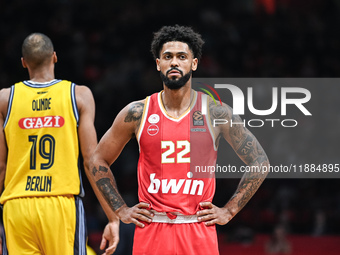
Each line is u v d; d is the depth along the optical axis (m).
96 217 21.05
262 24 32.47
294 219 23.23
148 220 8.41
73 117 9.42
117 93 26.38
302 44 31.56
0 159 9.55
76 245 9.20
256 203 23.44
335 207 23.62
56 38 28.56
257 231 22.61
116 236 9.62
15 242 9.21
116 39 30.16
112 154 8.98
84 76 27.58
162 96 8.88
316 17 33.59
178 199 8.41
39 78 9.66
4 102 9.58
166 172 8.50
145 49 30.00
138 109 8.77
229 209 8.60
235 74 29.25
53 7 30.38
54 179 9.24
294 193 23.95
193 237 8.37
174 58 8.52
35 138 9.38
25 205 9.17
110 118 25.73
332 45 31.97
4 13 29.47
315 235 21.81
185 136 8.56
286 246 18.14
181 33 8.61
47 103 9.45
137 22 31.25
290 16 33.31
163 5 33.09
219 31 31.16
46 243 9.14
